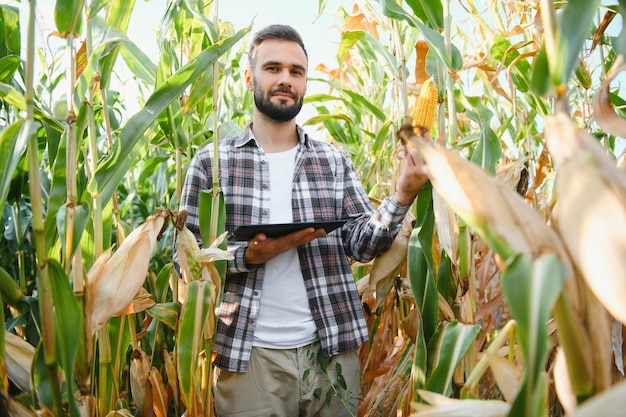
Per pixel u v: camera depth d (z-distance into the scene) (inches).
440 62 72.0
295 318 81.4
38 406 56.0
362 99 120.1
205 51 67.4
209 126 129.3
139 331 113.2
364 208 89.0
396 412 83.7
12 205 105.3
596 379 32.4
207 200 76.5
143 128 64.1
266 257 76.0
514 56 94.1
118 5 71.3
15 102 66.5
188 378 70.9
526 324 31.3
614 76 49.3
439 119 70.2
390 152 136.2
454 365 57.1
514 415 31.9
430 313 62.7
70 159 54.4
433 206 64.6
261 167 85.4
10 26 84.2
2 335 51.0
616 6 63.5
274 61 83.4
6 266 112.9
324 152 90.4
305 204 84.8
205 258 70.9
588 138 32.5
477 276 101.1
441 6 68.0
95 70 65.2
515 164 79.2
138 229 62.1
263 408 79.5
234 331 79.6
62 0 54.0
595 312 32.5
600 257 28.9
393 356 97.2
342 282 84.7
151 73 99.1
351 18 111.6
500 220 34.7
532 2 84.4
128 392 105.9
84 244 66.7
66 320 48.4
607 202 29.5
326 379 81.4
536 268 31.3
